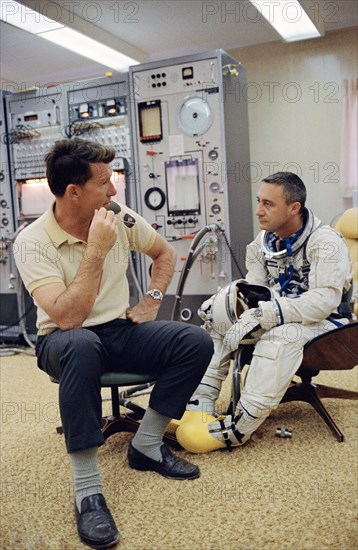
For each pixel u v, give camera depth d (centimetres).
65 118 392
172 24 460
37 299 154
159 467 172
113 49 487
